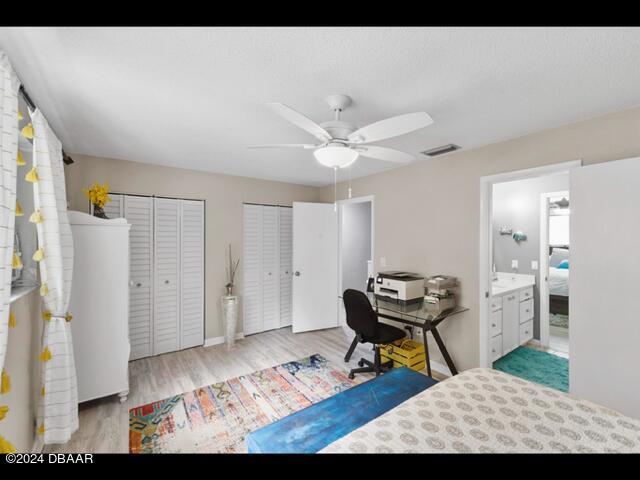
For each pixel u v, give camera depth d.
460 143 2.60
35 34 1.20
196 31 1.20
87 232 2.31
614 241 1.88
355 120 2.10
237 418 2.20
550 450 1.04
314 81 1.60
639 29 1.17
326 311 4.46
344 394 1.81
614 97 1.77
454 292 2.88
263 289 4.22
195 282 3.63
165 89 1.69
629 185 1.82
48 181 1.70
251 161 3.23
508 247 4.04
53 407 1.81
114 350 2.39
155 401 2.42
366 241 5.76
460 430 1.15
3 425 1.40
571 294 2.06
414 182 3.29
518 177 2.45
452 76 1.55
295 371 2.98
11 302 1.41
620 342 1.85
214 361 3.23
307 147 1.79
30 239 1.91
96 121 2.13
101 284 2.36
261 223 4.19
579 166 2.10
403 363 2.96
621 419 1.21
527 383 1.51
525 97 1.77
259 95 1.76
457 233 2.88
